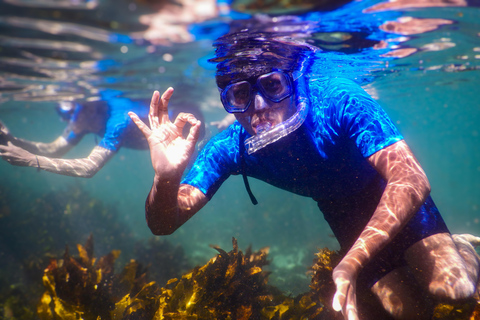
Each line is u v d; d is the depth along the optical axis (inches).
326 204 37.3
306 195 36.7
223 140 34.5
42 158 44.9
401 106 219.0
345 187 34.1
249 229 199.3
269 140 28.1
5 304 81.0
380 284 31.7
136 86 111.2
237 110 29.8
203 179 32.9
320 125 30.7
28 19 51.0
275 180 34.1
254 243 185.3
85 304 43.9
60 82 102.4
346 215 36.3
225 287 42.8
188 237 207.3
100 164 56.5
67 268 46.3
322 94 31.8
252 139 28.5
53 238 132.6
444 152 815.1
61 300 40.6
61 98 129.3
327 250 45.8
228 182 449.1
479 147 640.4
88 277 45.9
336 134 30.3
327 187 34.1
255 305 43.6
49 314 39.1
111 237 142.0
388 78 121.1
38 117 209.9
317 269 44.6
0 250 120.8
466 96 190.5
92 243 62.2
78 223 145.6
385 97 173.3
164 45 65.7
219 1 44.9
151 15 49.1
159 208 28.2
